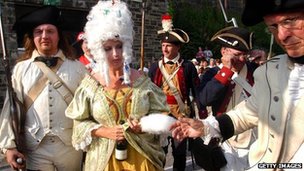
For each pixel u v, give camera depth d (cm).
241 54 336
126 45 265
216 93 331
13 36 962
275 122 194
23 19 289
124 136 258
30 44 297
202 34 1534
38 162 288
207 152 323
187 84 506
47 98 285
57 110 286
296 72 191
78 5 1071
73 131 276
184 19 1527
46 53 292
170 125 247
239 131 225
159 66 512
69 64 297
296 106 188
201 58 1383
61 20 298
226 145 332
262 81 206
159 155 273
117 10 264
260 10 189
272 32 193
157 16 1305
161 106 273
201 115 360
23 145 290
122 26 262
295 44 184
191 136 226
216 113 343
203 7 1602
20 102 285
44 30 285
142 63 371
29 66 290
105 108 263
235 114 225
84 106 270
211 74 360
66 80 290
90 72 304
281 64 199
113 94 265
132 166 262
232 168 326
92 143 272
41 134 285
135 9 1235
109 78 267
